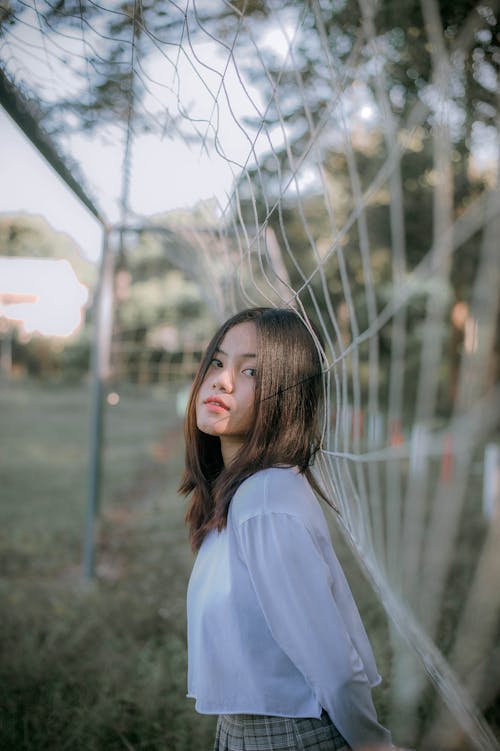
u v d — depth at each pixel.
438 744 1.12
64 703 2.90
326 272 5.91
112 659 3.33
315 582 1.28
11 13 2.00
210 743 2.63
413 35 2.54
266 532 1.31
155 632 3.72
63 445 10.77
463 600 2.90
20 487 7.55
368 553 1.67
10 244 16.72
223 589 1.39
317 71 2.67
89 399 17.72
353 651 1.29
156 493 7.26
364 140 4.04
